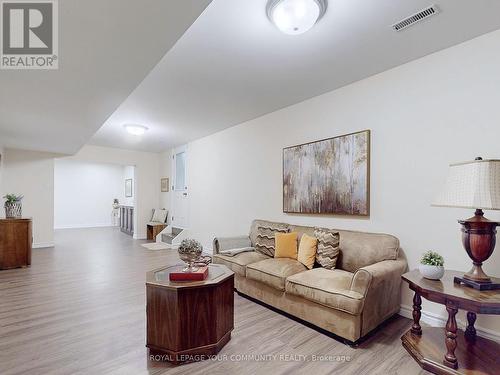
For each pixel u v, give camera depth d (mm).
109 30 1634
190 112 4059
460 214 2271
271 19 1973
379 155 2793
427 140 2467
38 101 2809
